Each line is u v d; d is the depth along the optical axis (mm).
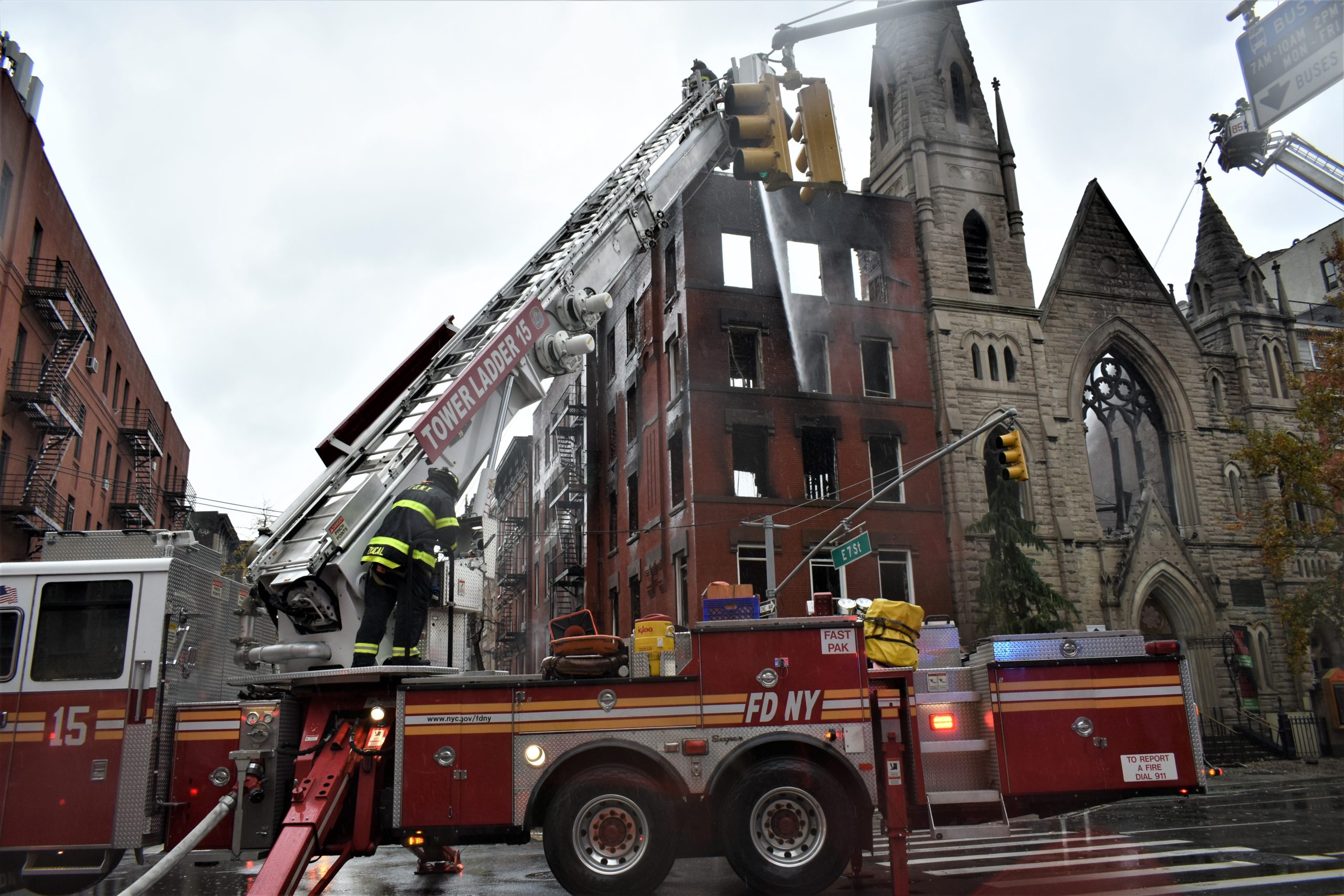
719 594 8609
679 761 7277
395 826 7160
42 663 8102
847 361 27375
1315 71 8930
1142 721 8203
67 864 7836
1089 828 12570
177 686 8500
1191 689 8312
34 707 8008
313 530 8461
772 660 7480
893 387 27703
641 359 29469
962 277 29328
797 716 7391
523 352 10148
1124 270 31719
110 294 34406
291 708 8125
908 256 29047
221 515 51031
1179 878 8242
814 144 10523
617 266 12312
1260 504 30922
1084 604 27875
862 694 7441
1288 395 32531
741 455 26016
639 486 29031
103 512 34781
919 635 9766
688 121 13781
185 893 8867
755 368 26703
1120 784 8055
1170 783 8078
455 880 9562
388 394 9703
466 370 9414
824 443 26812
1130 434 33656
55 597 8227
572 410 35812
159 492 43062
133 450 38000
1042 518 28141
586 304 11031
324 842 7215
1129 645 8383
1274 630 29734
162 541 8703
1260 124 9688
